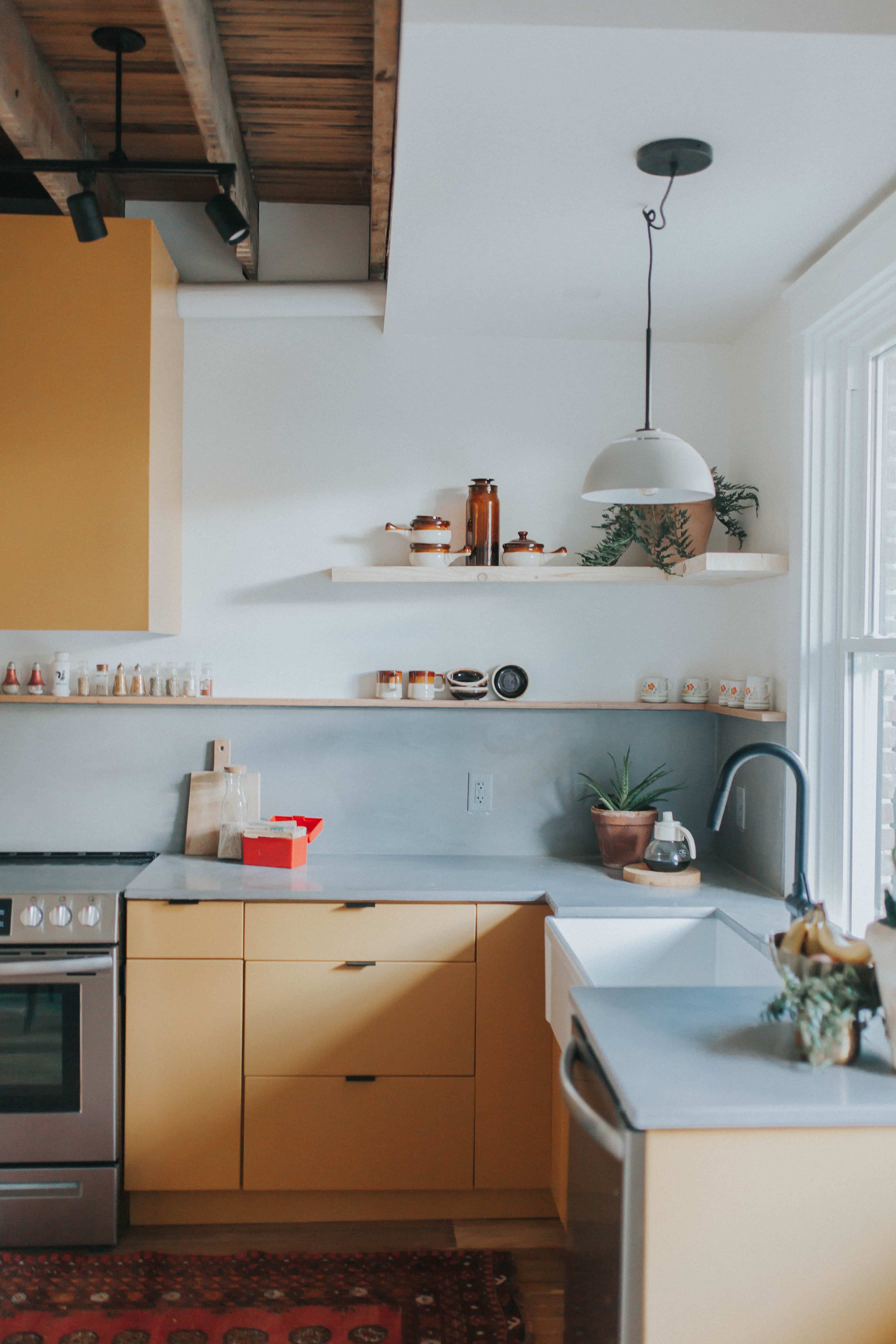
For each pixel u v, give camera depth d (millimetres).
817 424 2604
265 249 3203
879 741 2473
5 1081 2564
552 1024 2365
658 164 1967
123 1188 2645
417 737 3186
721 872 2986
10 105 2201
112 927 2588
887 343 2373
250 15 2223
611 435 3242
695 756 3242
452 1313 2326
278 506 3201
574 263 2553
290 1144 2658
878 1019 1741
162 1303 2350
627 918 2479
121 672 3104
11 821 3123
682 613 3264
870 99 1757
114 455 2762
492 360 3227
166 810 3148
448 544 3055
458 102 1777
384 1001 2670
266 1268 2502
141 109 2670
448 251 2482
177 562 3135
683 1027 1687
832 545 2596
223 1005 2646
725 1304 1401
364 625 3217
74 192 2705
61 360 2758
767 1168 1398
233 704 3100
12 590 2750
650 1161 1386
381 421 3213
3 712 3121
